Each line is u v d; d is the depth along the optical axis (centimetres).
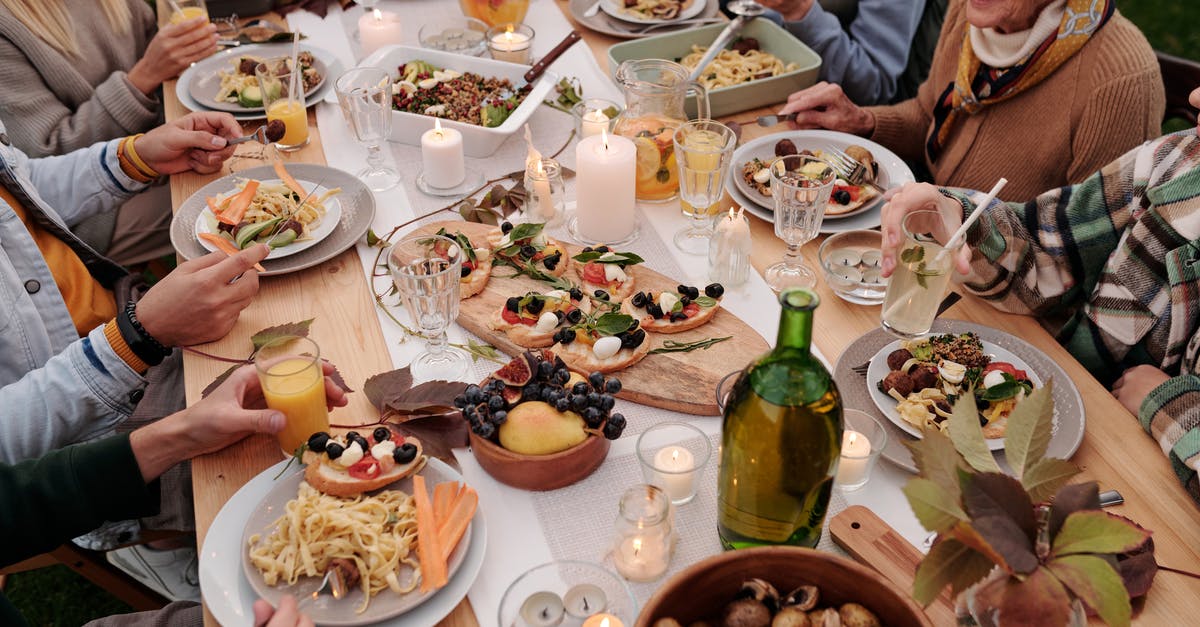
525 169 204
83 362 155
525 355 135
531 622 106
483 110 221
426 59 244
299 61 249
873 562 117
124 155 211
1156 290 163
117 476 133
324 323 166
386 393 145
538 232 176
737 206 201
